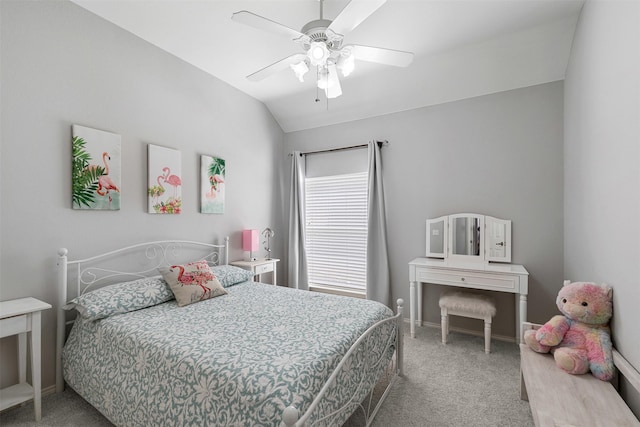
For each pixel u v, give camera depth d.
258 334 1.67
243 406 1.18
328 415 1.28
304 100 3.82
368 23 2.37
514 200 3.00
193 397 1.33
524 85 2.93
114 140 2.41
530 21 2.37
